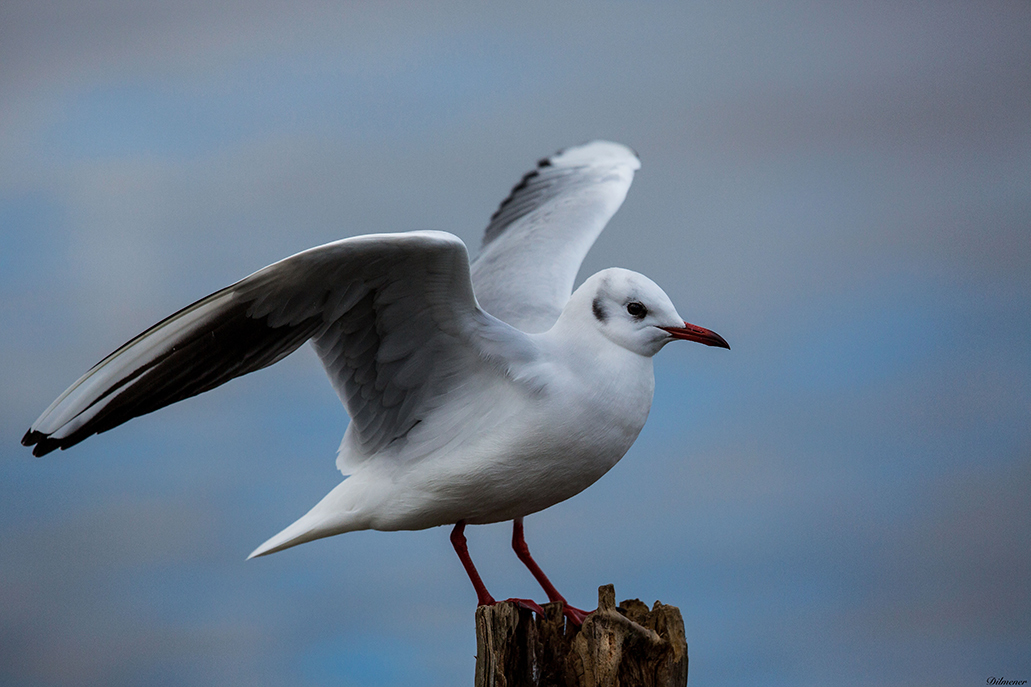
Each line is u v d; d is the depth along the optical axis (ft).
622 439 36.09
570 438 35.12
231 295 32.94
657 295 35.96
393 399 36.70
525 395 35.06
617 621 30.40
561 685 32.37
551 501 37.09
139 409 33.99
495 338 35.04
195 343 33.53
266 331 34.35
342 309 34.40
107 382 33.32
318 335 35.53
